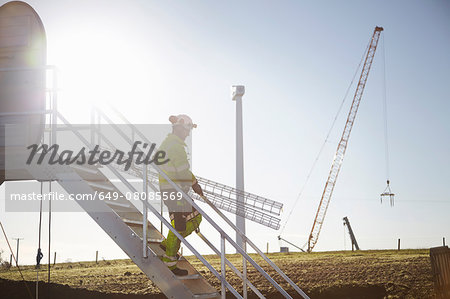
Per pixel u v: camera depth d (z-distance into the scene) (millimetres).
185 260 6188
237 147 32594
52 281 18219
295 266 21094
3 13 7156
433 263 10133
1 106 6684
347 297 14016
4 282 15352
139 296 14453
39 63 7020
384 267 19266
